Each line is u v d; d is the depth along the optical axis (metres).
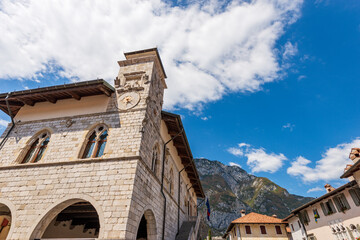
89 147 13.63
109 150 12.48
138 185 11.28
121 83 16.44
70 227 16.41
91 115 14.95
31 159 13.59
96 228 17.30
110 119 14.28
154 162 15.29
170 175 19.97
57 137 14.23
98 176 11.35
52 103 16.70
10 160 13.80
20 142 14.80
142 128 13.19
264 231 37.00
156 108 16.95
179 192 22.12
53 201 10.91
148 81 15.90
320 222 24.19
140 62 17.91
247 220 39.03
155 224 13.24
